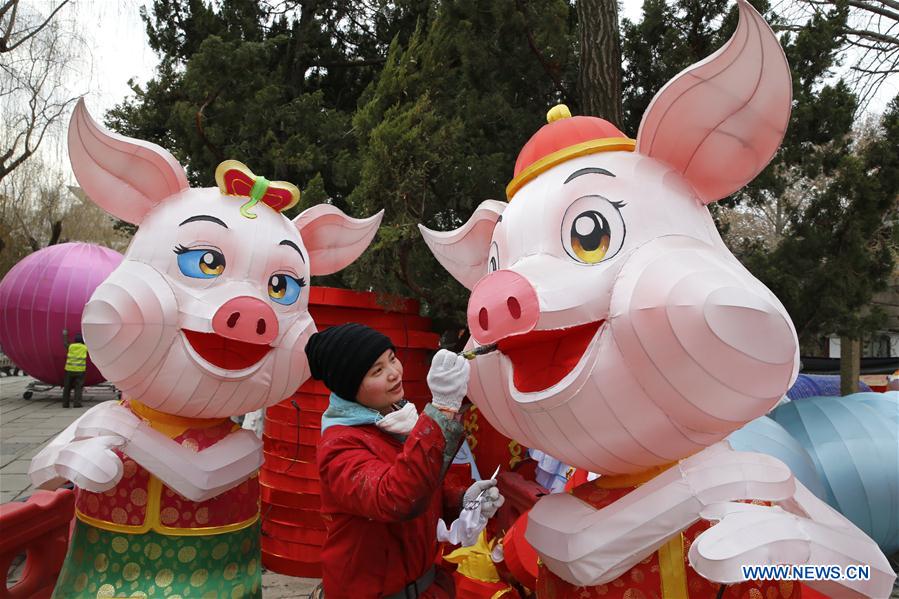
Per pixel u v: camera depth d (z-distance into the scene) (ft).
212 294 9.50
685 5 18.21
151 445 9.39
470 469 12.91
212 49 21.89
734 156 6.75
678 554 6.39
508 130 17.83
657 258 6.16
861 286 16.63
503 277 6.65
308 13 28.30
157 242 9.68
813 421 15.66
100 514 9.62
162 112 26.40
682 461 6.53
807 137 16.97
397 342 16.11
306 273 10.61
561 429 6.52
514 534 8.62
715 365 5.57
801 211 18.17
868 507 14.48
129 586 9.40
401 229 15.29
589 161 7.09
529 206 7.16
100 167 10.13
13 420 37.24
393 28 27.58
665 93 6.72
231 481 9.70
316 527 15.67
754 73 6.22
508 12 17.21
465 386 6.50
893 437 14.82
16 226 70.95
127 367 9.18
